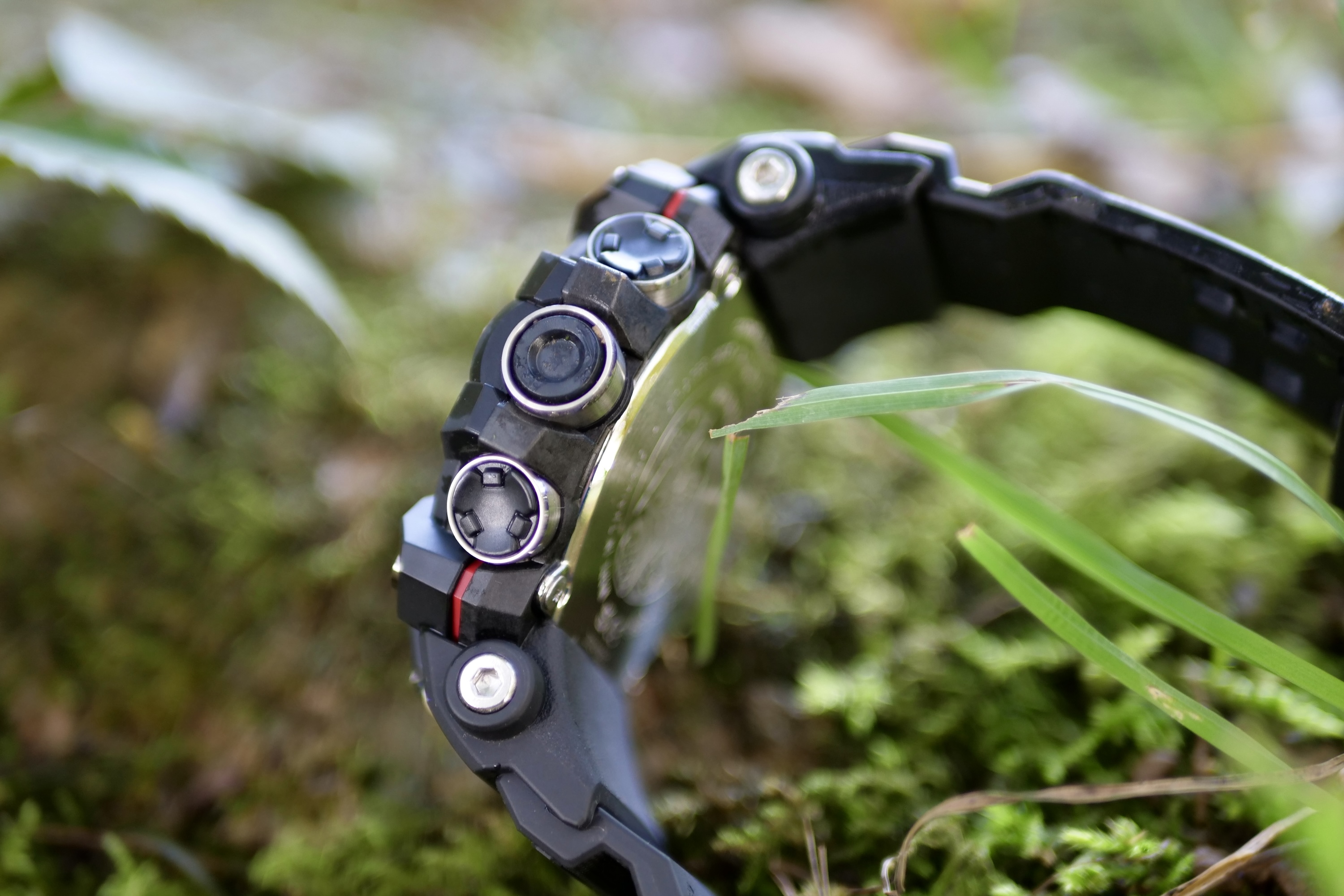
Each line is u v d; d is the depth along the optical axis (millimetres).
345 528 236
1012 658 211
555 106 355
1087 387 178
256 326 272
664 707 216
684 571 209
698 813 202
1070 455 240
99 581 232
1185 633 211
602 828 174
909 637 219
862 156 196
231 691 222
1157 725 201
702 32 388
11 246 279
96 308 269
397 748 215
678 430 189
